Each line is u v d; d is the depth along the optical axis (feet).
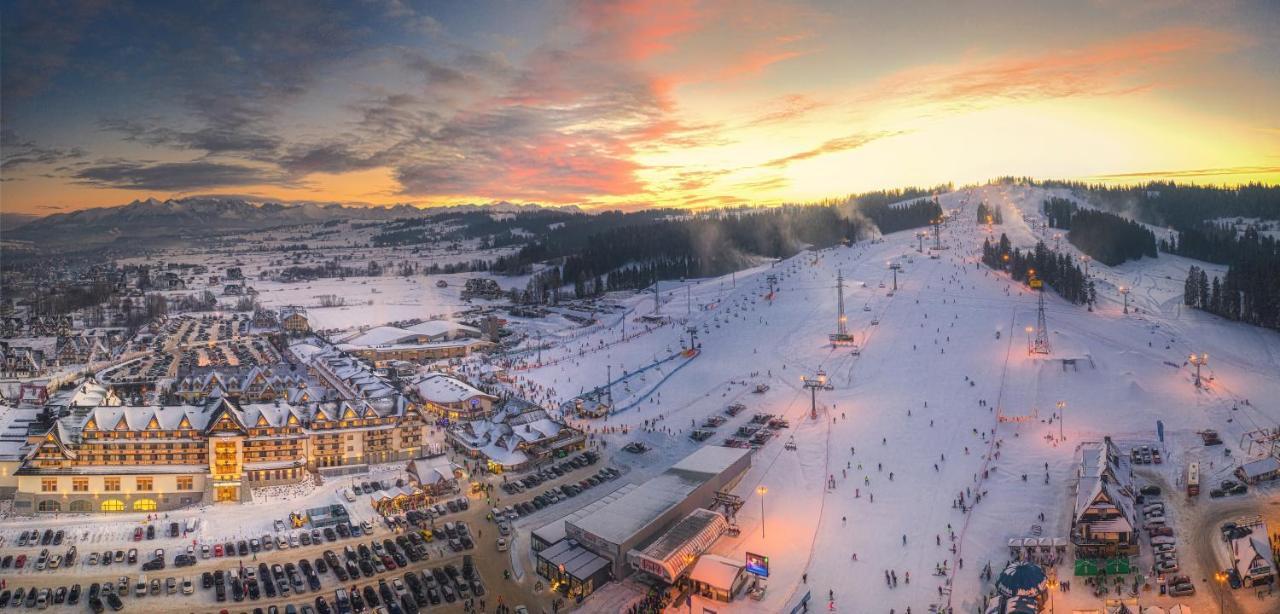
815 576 404.36
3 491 487.20
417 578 396.98
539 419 620.49
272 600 371.97
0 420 554.05
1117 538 389.60
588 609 375.45
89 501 483.10
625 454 607.78
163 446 506.48
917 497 489.26
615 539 408.05
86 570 395.55
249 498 494.59
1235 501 441.27
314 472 545.03
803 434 627.05
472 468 565.94
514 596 387.34
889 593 383.04
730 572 390.42
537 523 473.26
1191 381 639.35
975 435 583.17
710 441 631.56
